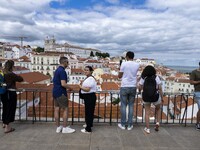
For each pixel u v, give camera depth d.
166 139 4.73
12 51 94.81
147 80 5.01
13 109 4.99
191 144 4.47
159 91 5.08
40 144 4.30
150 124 5.73
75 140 4.55
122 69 5.27
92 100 4.95
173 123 5.81
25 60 73.06
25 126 5.43
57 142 4.42
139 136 4.88
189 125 5.75
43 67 75.25
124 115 5.35
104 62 98.88
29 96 12.67
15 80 4.96
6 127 4.89
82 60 86.69
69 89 5.17
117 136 4.84
